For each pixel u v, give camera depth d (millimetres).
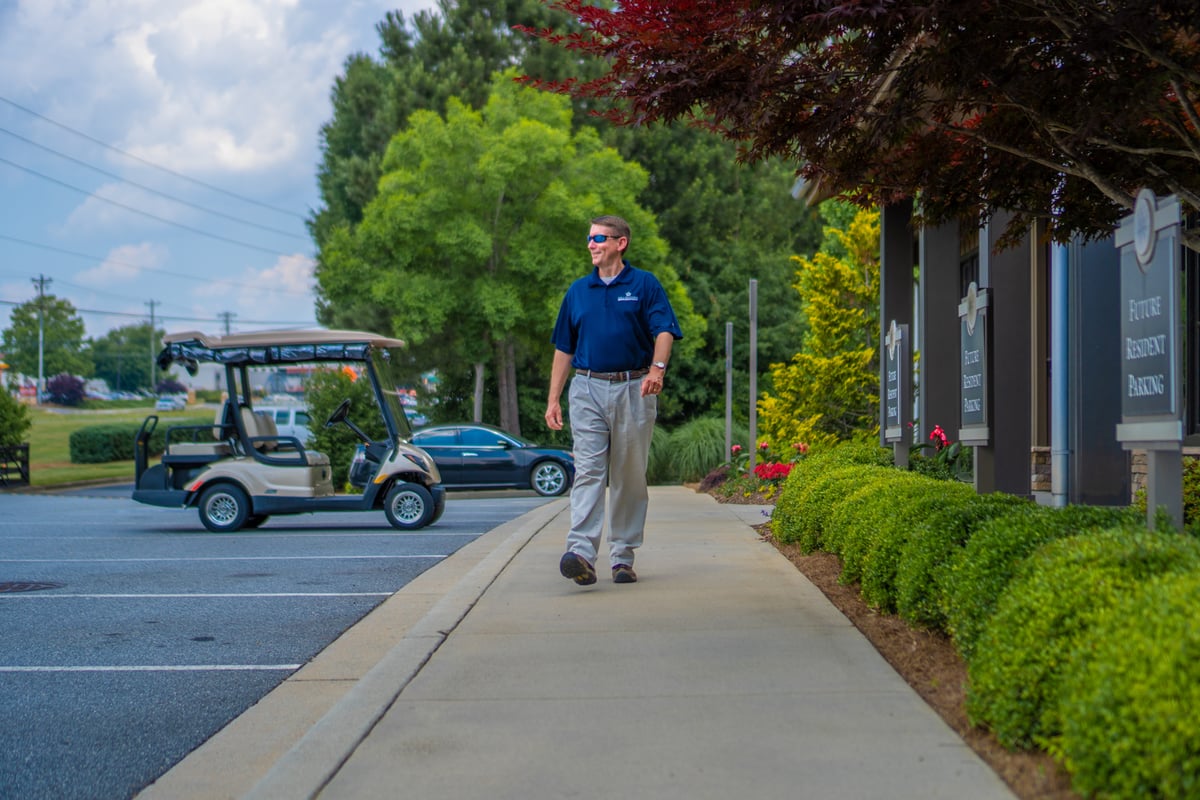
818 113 5641
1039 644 3488
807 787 3342
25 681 5617
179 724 4840
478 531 13234
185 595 8266
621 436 6812
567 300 6887
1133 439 4301
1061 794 3117
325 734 4016
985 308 6922
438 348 33250
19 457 29109
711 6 5082
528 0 37844
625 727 4008
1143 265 4215
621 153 37750
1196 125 5047
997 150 6031
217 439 15000
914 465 10258
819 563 7734
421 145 29828
